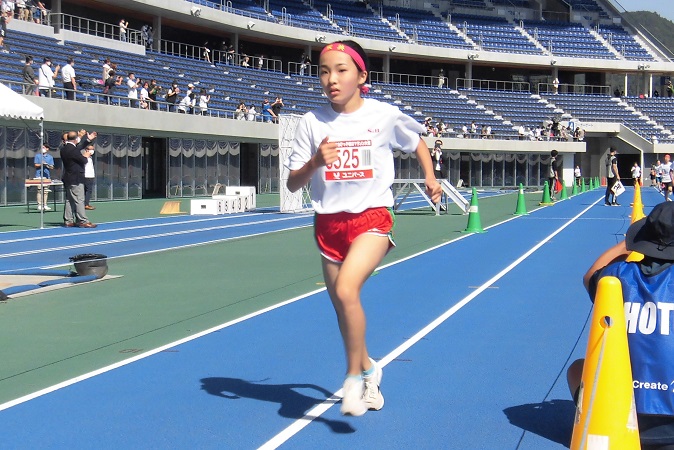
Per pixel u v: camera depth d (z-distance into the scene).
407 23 59.41
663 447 4.02
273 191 41.75
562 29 64.31
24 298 10.16
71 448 4.84
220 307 9.58
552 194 38.78
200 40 48.12
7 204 25.70
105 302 9.89
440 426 5.27
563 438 5.05
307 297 10.29
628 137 58.44
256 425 5.28
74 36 34.22
